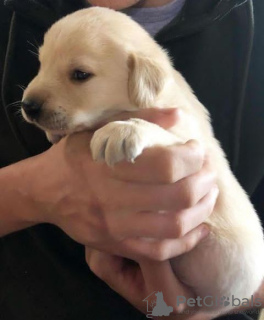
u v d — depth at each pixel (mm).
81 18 213
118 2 241
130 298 209
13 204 203
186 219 178
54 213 191
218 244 221
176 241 190
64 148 190
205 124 232
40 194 191
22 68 254
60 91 203
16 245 257
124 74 208
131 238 182
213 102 260
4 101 242
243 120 263
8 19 263
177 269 223
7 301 254
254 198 279
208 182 181
